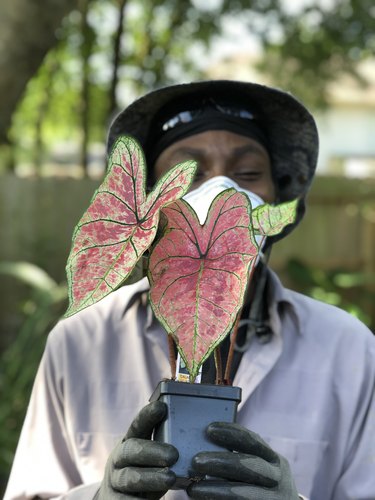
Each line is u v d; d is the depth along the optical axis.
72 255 1.15
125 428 1.75
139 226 1.16
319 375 1.76
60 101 10.62
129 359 1.81
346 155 20.22
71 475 1.79
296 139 1.99
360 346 1.79
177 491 1.57
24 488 1.76
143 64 8.80
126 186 1.16
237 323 1.34
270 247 1.86
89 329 1.86
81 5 8.05
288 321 1.82
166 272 1.21
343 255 6.89
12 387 4.68
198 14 8.02
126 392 1.78
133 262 1.14
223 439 1.25
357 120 20.17
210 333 1.18
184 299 1.20
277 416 1.71
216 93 1.90
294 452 1.68
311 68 8.12
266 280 1.87
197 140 1.86
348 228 6.90
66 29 8.39
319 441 1.70
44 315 5.00
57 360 1.84
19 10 4.22
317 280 6.53
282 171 2.05
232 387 1.29
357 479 1.68
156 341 1.80
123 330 1.85
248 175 1.88
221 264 1.20
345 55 8.03
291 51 7.98
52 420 1.83
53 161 14.76
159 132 1.93
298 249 6.80
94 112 10.36
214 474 1.23
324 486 1.70
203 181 1.86
